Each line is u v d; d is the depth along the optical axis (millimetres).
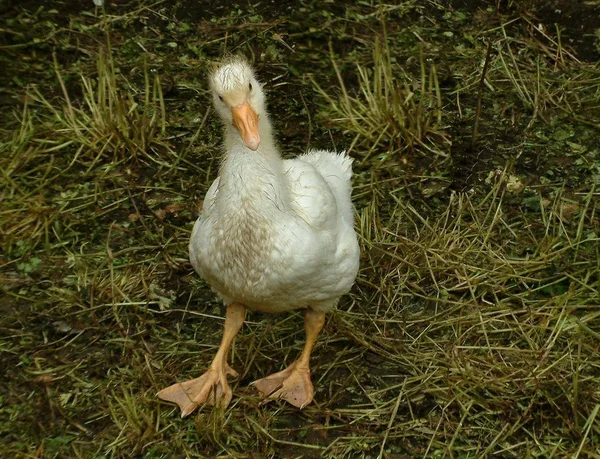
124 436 2691
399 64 3396
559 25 3461
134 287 2938
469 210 3070
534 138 3221
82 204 3096
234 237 2605
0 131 3229
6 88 3334
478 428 2709
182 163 3186
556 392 2744
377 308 2900
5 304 2914
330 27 3479
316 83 3336
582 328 2805
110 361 2816
